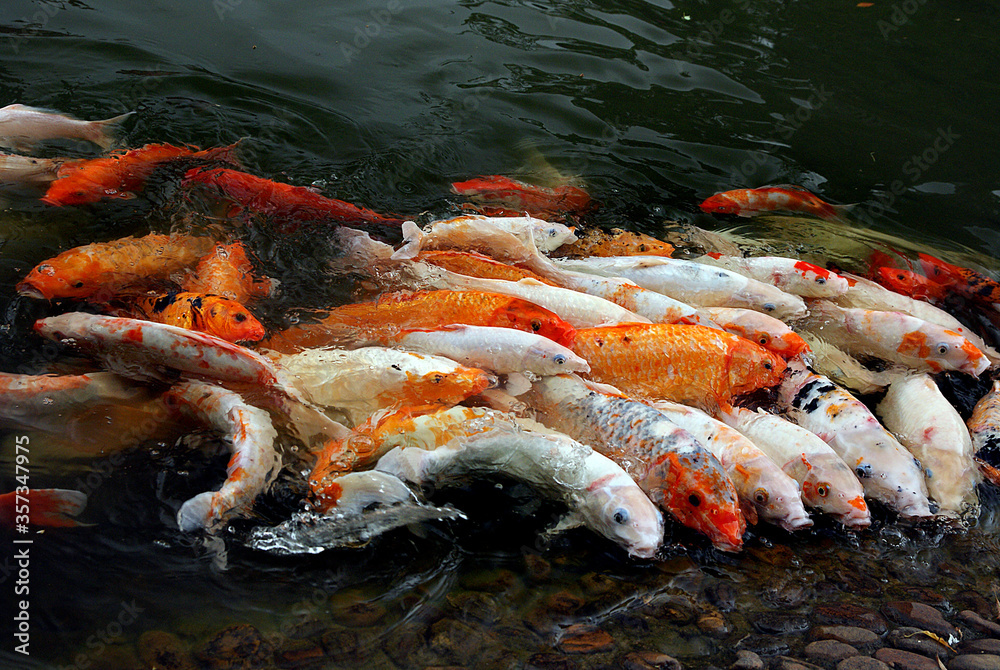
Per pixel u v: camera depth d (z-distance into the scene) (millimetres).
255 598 4086
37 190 4793
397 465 4211
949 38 5727
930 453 4363
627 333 4426
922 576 4195
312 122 5160
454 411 4270
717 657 4027
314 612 4070
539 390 4371
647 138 5227
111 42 5312
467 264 4617
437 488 4262
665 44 5602
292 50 5406
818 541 4254
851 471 4289
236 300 4543
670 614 4098
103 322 4312
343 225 4797
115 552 4129
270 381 4293
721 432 4316
